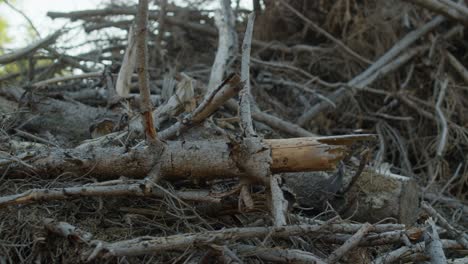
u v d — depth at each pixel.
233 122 2.81
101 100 3.19
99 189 1.81
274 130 3.03
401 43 3.80
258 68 3.80
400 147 3.45
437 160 3.21
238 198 1.89
